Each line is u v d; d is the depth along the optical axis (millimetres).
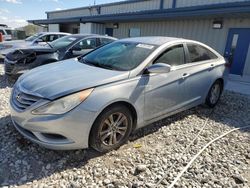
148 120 3746
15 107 3094
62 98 2842
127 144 3564
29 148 3273
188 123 4539
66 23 22547
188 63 4434
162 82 3791
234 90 7824
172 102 4102
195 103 4789
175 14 11359
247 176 3033
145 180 2791
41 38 11633
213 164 3203
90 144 3086
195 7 10477
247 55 10305
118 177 2828
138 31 15453
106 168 2977
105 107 3049
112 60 3865
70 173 2852
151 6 15258
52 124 2795
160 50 3898
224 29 10992
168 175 2914
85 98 2918
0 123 3941
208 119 4852
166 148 3543
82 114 2875
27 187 2594
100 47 4637
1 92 5766
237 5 8945
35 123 2848
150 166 3061
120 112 3256
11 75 6387
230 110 5570
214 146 3713
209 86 5047
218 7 9594
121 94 3188
